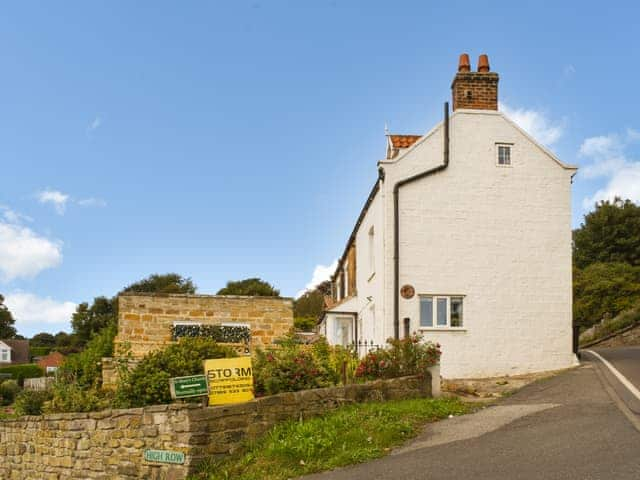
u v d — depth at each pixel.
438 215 22.58
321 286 44.19
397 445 12.22
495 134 23.09
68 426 14.80
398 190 22.56
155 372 15.41
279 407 13.31
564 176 23.17
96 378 19.47
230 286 63.25
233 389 13.08
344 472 10.91
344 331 28.02
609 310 46.78
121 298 21.09
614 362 22.69
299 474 11.16
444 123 22.92
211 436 12.37
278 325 22.03
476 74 23.30
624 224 55.66
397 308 21.95
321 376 15.09
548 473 9.55
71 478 14.57
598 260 55.41
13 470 16.52
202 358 15.97
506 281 22.55
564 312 22.59
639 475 9.00
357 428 12.73
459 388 18.02
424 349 16.80
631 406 13.63
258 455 12.14
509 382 19.88
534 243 22.78
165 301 21.42
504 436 12.02
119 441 13.51
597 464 9.70
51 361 72.62
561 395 16.05
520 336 22.36
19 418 16.50
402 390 15.72
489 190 22.83
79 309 78.06
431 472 10.29
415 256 22.34
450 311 22.28
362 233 27.03
